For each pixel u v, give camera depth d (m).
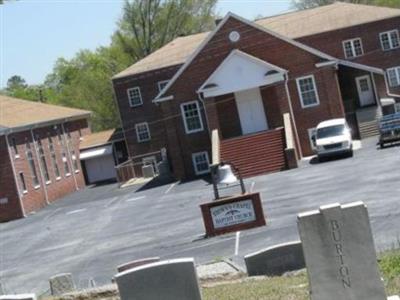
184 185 60.53
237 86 63.31
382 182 40.50
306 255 12.37
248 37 63.78
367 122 64.94
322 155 56.88
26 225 59.34
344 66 67.75
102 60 115.81
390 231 26.64
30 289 31.59
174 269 12.95
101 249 39.12
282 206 39.59
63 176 78.50
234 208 34.62
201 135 65.38
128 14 100.56
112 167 85.56
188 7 100.69
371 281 12.30
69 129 83.25
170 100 65.62
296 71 63.16
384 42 75.50
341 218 12.29
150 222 44.72
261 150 58.72
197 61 65.00
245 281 17.92
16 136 69.38
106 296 19.61
